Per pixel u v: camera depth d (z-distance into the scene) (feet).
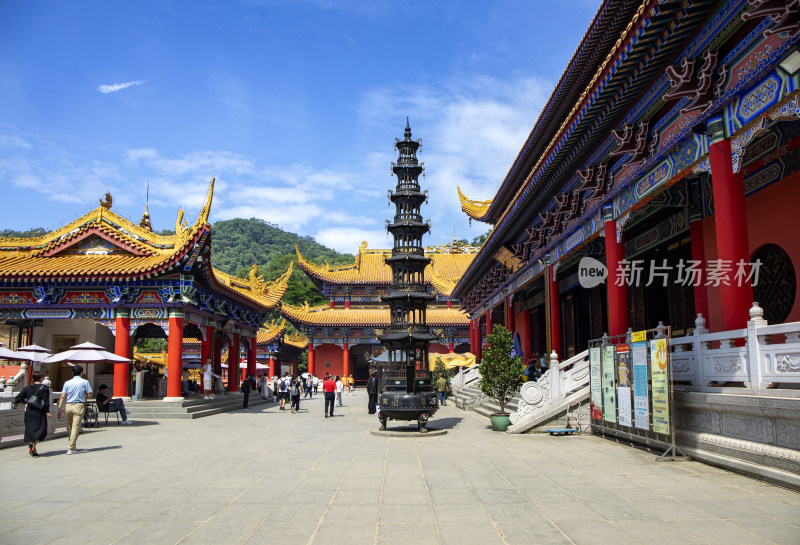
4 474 40.27
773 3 30.30
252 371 151.02
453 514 27.17
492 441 53.98
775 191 48.26
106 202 106.01
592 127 55.52
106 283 97.81
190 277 99.04
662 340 40.57
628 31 40.86
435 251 258.98
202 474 39.47
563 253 74.59
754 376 33.60
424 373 64.34
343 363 228.22
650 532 23.56
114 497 32.22
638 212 53.62
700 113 39.83
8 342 104.94
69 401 51.65
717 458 36.42
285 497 31.55
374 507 28.86
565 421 58.80
